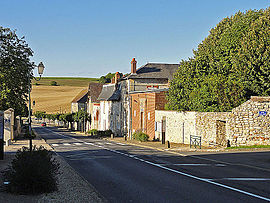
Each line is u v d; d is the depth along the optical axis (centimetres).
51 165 951
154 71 4256
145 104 3409
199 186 1008
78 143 3052
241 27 2855
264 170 1306
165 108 3100
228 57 2814
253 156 1711
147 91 3362
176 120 2750
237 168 1365
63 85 15575
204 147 2277
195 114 2498
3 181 973
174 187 1000
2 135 1589
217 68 2828
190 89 2848
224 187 987
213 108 2473
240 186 998
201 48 3478
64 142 3219
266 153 1808
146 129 3384
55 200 782
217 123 2298
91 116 6475
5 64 2280
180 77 2928
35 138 3738
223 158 1689
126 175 1227
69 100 12275
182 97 2891
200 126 2450
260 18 2552
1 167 1307
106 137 4091
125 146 2644
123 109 4259
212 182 1068
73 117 6869
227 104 2395
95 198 818
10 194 834
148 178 1160
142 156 1858
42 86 14212
